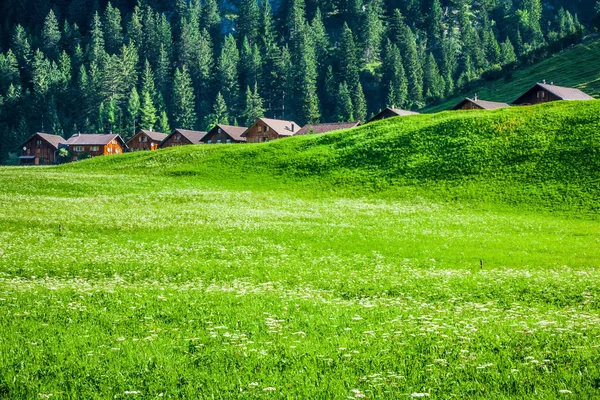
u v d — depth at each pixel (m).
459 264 31.91
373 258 33.06
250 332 14.41
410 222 49.84
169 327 14.88
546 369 11.03
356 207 58.44
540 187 62.09
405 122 92.12
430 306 18.64
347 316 16.44
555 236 43.44
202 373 10.98
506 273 27.94
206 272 26.44
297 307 17.86
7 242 34.19
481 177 67.38
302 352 12.45
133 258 29.95
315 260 31.17
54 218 44.03
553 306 19.34
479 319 16.30
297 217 50.44
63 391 10.02
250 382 10.51
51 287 21.05
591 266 31.83
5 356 11.98
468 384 10.29
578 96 125.12
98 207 52.75
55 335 13.89
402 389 10.07
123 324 15.22
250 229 42.12
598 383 10.27
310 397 9.70
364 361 11.80
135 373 11.03
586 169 64.06
